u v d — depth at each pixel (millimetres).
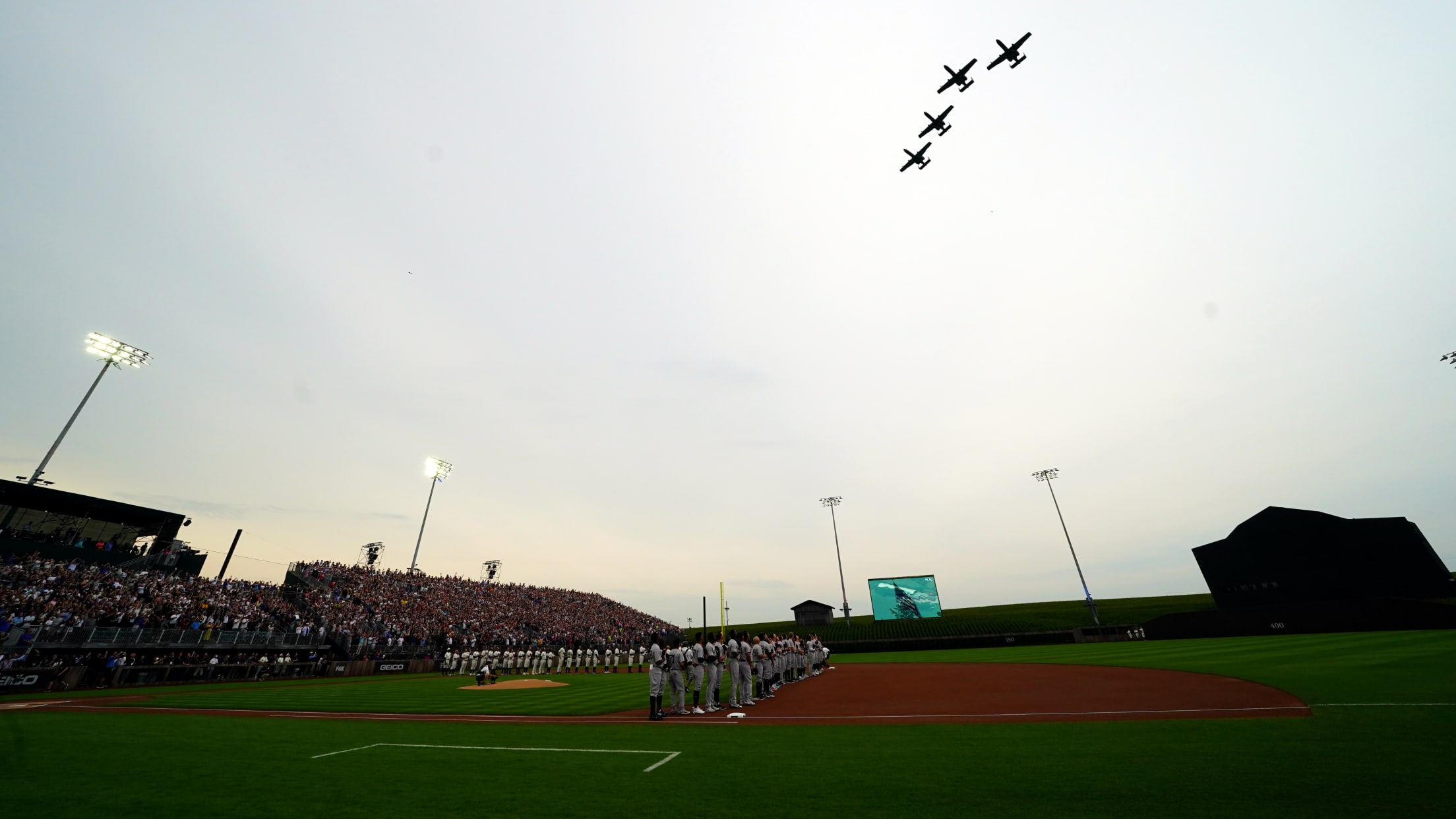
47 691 27766
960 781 7895
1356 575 45938
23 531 42625
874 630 73000
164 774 9359
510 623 62438
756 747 10938
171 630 35656
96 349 46344
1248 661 23641
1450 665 17469
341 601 51125
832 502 90625
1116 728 11609
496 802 7543
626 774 8938
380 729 14250
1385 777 7230
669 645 17281
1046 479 71625
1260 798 6641
